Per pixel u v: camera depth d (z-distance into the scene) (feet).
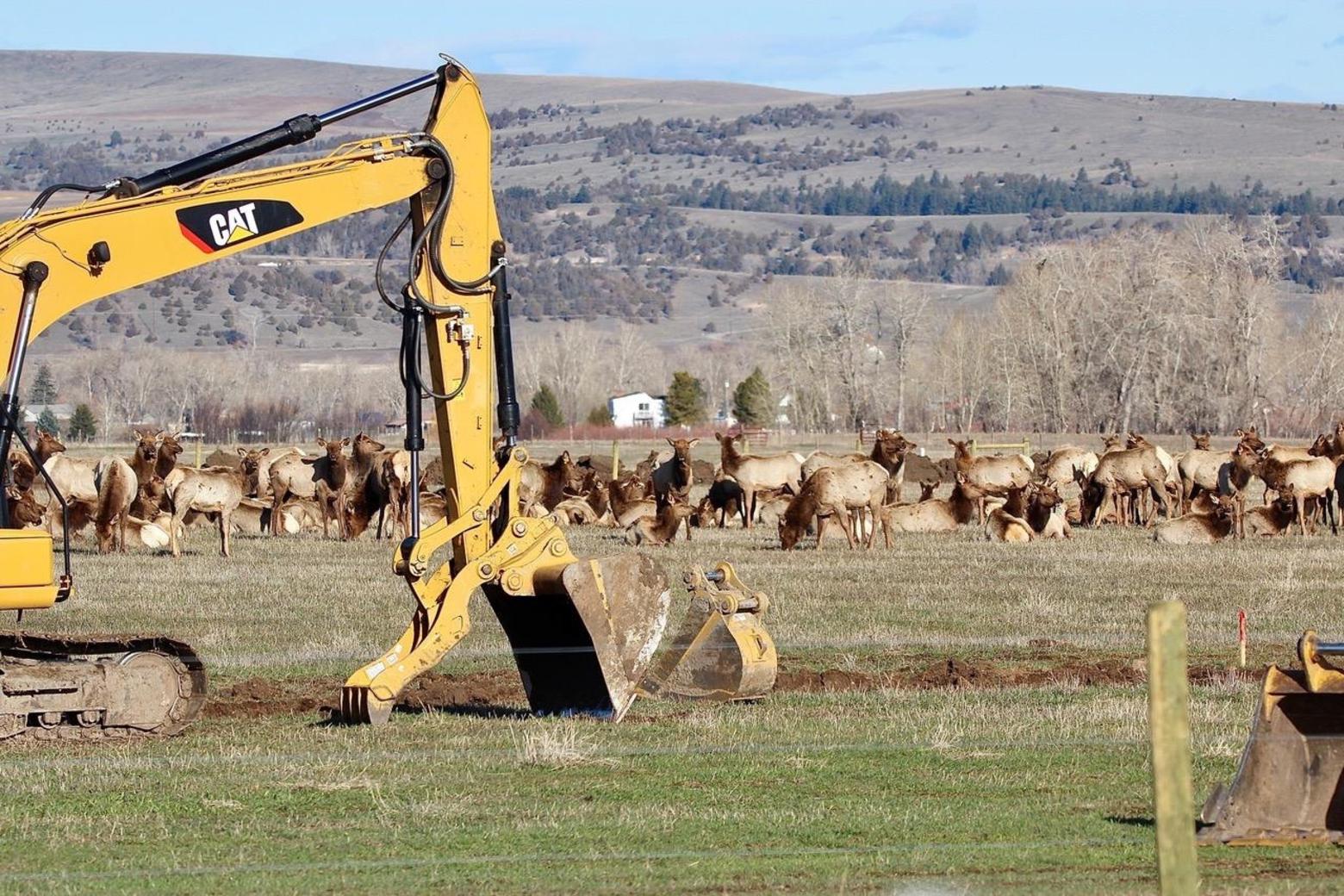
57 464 416.05
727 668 190.60
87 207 167.53
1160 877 83.61
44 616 269.85
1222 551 398.62
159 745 165.58
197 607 283.18
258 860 121.08
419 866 119.14
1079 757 156.15
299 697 195.93
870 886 112.98
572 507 509.76
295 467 471.62
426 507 455.63
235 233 173.06
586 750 159.53
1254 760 128.47
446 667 218.59
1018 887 112.47
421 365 182.91
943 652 231.30
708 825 130.93
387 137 179.42
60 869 118.73
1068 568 353.10
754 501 488.02
